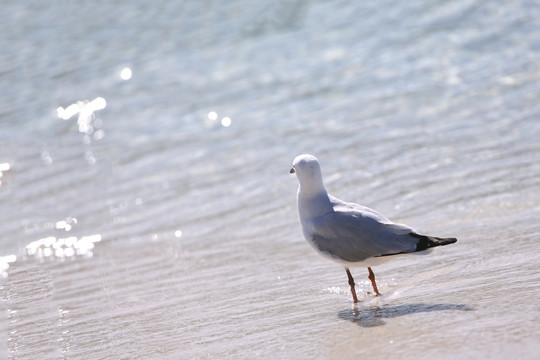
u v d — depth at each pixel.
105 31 26.64
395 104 18.44
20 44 26.03
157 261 11.99
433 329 7.48
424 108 17.92
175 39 25.41
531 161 13.96
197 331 8.79
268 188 14.84
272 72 21.98
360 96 19.34
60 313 10.11
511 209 11.98
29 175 17.05
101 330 9.27
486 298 8.27
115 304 10.27
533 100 17.17
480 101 17.73
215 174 15.95
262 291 10.10
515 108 16.95
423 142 15.94
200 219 13.77
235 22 26.05
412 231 8.79
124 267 11.90
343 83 20.38
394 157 15.35
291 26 25.19
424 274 9.90
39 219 14.45
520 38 21.06
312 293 9.78
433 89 18.94
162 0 29.00
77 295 10.80
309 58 22.53
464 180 13.62
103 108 21.02
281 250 11.88
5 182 16.72
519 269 9.26
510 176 13.42
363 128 17.31
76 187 16.06
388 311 8.45
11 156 18.27
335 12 25.59
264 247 12.09
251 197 14.51
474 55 20.61
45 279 11.63
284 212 13.63
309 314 8.88
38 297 10.86
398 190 13.65
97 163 17.42
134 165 17.09
